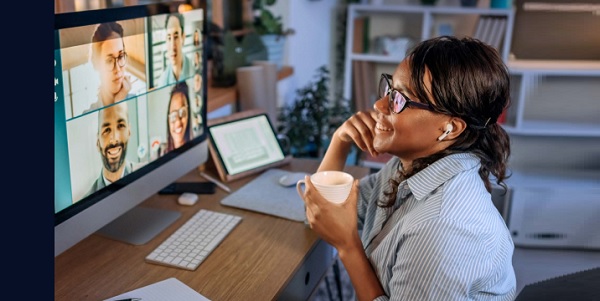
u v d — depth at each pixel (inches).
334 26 149.9
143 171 51.1
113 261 46.1
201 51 60.2
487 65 37.6
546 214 123.0
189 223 53.0
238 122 70.7
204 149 63.3
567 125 128.9
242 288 42.3
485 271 36.9
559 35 129.7
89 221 43.8
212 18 100.7
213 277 43.8
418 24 144.6
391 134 41.3
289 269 45.4
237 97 90.7
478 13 129.5
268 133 72.7
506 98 39.6
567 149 133.9
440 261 35.6
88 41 41.5
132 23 46.9
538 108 133.4
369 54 143.2
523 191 122.1
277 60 107.7
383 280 41.7
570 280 37.0
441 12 133.2
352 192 43.6
